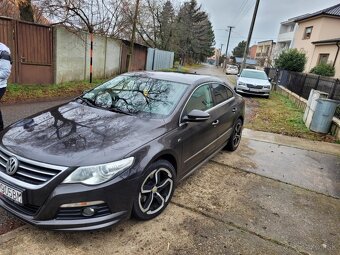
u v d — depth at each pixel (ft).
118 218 8.35
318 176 15.25
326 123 23.62
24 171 7.93
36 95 27.84
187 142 11.10
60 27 34.17
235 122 16.89
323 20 83.25
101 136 9.00
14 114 20.49
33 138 8.77
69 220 7.79
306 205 12.02
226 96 16.15
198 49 188.34
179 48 137.80
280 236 9.72
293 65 68.03
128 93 12.32
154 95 11.93
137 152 8.65
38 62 32.27
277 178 14.44
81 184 7.65
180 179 11.43
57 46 34.06
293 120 28.68
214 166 15.16
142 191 9.08
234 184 13.28
